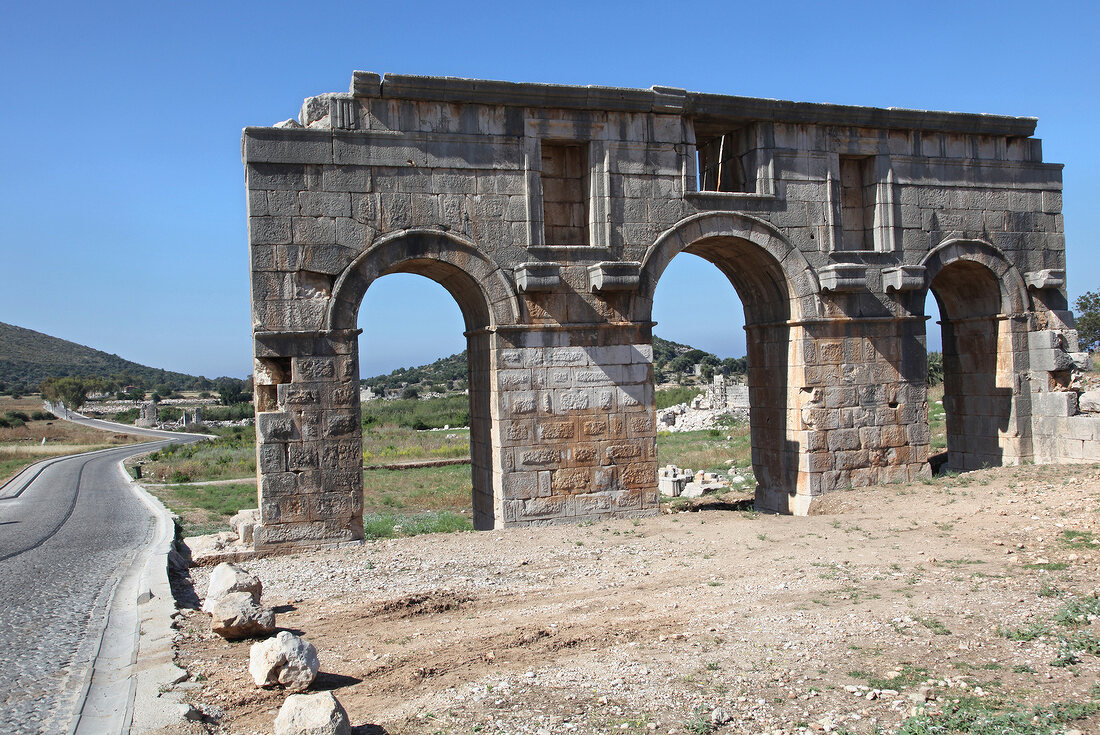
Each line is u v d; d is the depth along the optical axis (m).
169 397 186.00
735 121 21.00
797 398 21.25
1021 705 8.18
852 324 21.53
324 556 16.69
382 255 18.14
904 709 8.13
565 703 8.40
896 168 22.12
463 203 18.75
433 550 16.69
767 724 7.86
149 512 27.34
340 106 18.00
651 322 19.95
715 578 13.77
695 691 8.67
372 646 10.54
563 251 19.36
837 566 14.19
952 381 25.25
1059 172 23.81
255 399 17.69
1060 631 10.22
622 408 19.70
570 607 12.34
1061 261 23.77
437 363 185.62
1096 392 22.67
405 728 7.81
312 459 17.55
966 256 22.72
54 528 23.45
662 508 24.27
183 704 7.92
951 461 25.34
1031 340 23.38
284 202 17.58
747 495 25.62
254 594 11.86
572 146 20.30
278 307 17.48
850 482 21.34
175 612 11.78
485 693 8.69
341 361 17.81
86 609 12.38
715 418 54.22
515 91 18.83
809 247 21.22
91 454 68.69
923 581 12.91
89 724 7.57
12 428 101.94
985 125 22.69
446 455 47.56
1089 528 15.12
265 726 7.68
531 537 17.66
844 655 9.68
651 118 20.11
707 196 20.39
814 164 21.33
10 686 8.73
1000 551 14.70
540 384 19.16
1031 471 20.73
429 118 18.56
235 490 35.38
